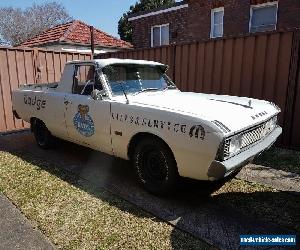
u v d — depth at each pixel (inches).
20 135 292.2
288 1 396.2
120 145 160.7
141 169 155.3
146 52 323.6
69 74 194.1
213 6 482.9
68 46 550.3
